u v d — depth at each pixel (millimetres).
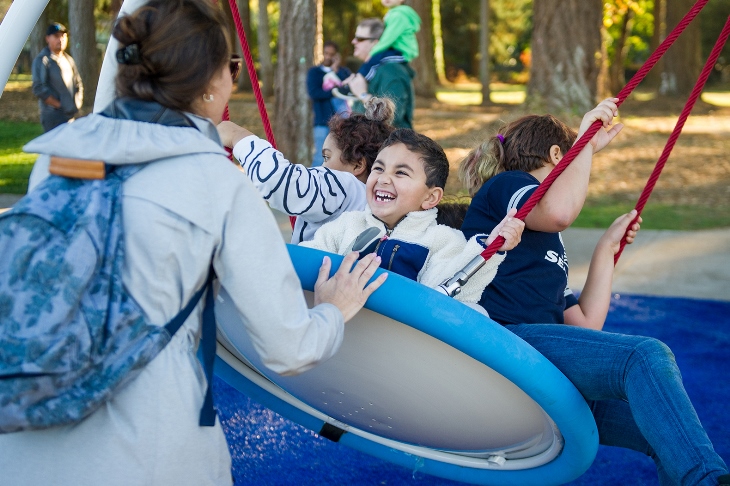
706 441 1832
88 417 1528
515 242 2137
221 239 1542
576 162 2371
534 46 14875
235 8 2838
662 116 18047
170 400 1538
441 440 2525
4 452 1586
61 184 1527
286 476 3123
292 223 2912
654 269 6371
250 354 2494
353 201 2715
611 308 5348
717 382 4043
